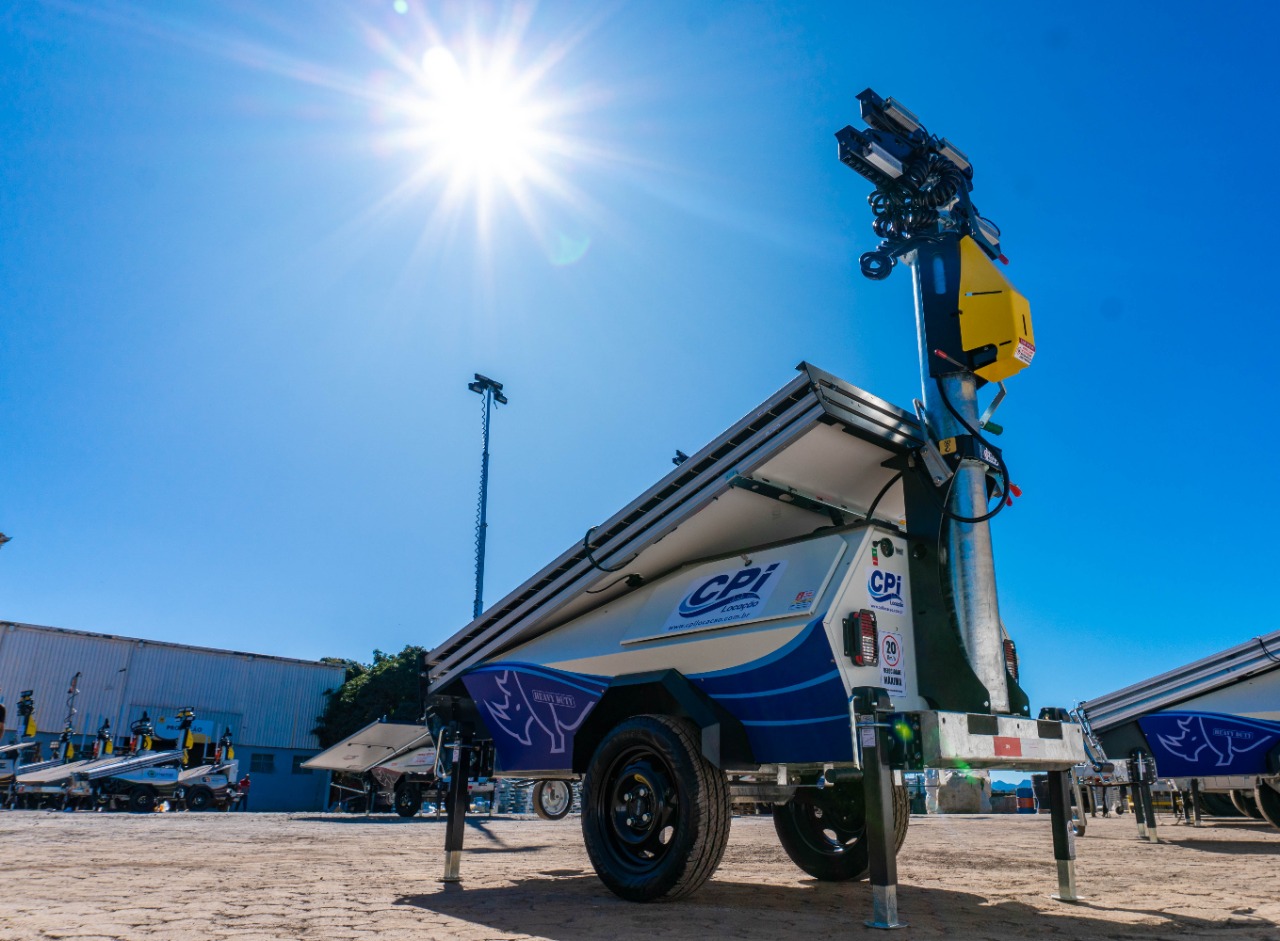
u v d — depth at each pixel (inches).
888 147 211.2
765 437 167.2
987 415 189.0
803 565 170.2
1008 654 180.1
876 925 134.8
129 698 1428.4
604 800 174.7
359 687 1464.1
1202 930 136.3
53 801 925.8
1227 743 327.3
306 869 226.1
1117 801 496.4
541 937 124.3
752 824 541.0
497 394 932.6
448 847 207.2
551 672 202.5
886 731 143.0
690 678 174.2
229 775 936.3
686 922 140.0
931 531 173.5
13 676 1355.8
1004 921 145.2
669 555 193.3
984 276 193.2
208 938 120.0
